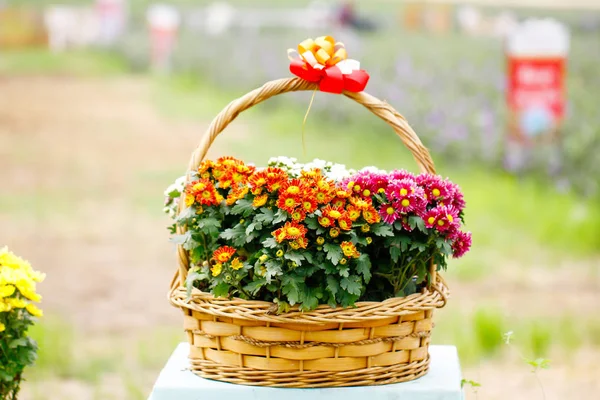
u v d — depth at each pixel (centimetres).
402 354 225
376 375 222
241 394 220
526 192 822
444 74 1327
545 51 848
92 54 2406
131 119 1351
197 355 230
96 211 815
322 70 235
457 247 229
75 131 1245
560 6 3766
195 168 234
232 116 237
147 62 2022
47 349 445
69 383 416
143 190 902
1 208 816
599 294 572
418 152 239
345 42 1808
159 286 600
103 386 411
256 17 3003
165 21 1986
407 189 217
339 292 215
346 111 1231
